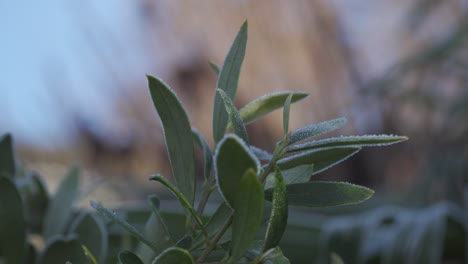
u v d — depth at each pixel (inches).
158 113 17.6
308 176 17.6
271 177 17.6
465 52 161.6
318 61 227.3
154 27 237.3
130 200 144.9
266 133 211.8
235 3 233.1
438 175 147.9
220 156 14.7
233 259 15.1
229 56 18.6
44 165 199.6
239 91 224.7
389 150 186.1
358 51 226.8
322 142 16.0
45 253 22.0
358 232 54.0
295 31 229.9
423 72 165.2
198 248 17.1
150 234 19.5
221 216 17.4
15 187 23.8
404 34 206.2
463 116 154.0
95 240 22.7
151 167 228.5
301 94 19.0
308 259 61.4
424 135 166.2
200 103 229.8
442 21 197.0
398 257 51.9
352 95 199.5
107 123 225.8
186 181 17.7
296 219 64.6
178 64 233.9
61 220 26.2
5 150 25.5
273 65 227.3
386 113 173.8
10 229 23.8
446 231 52.9
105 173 216.2
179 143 17.7
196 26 235.6
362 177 194.2
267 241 15.4
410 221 52.9
